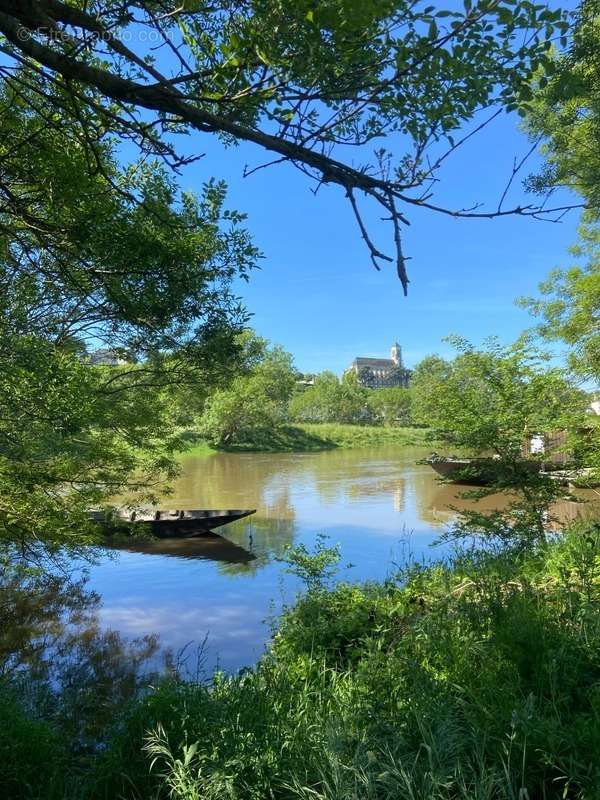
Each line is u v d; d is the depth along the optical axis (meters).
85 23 2.15
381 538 13.59
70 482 8.31
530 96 1.99
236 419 49.44
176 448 9.16
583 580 4.92
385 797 2.68
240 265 5.75
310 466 34.50
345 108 2.08
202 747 3.29
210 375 7.62
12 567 9.34
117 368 8.11
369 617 5.89
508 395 8.75
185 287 4.98
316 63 1.89
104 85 2.17
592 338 10.41
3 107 4.67
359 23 1.72
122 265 4.71
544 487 8.66
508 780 2.52
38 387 4.79
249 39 1.95
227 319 5.92
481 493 8.99
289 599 8.99
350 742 3.08
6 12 2.05
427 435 9.42
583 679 3.54
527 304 11.22
